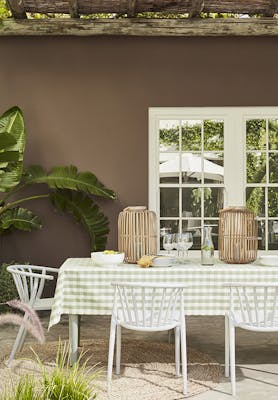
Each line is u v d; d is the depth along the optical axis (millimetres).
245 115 7176
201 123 7195
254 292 3971
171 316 4102
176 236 4844
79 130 7191
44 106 7188
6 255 7137
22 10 6672
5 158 6340
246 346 5355
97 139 7191
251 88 7172
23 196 7137
